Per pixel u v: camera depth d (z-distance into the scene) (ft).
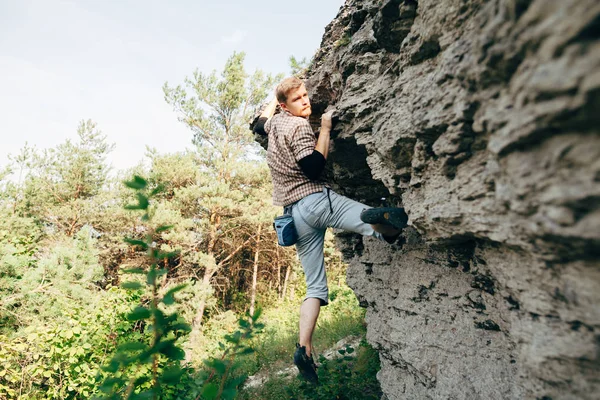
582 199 2.85
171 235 41.47
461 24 4.81
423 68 6.00
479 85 4.04
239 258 62.54
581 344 3.63
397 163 6.95
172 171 46.37
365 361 16.44
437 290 7.98
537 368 4.19
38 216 47.32
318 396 13.85
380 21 7.32
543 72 2.85
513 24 3.23
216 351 29.55
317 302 8.57
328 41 12.35
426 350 7.86
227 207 44.80
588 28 2.52
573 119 2.80
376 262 10.72
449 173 5.32
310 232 8.47
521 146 3.43
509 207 3.95
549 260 3.78
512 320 5.05
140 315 3.20
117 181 52.29
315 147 8.75
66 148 51.98
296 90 8.96
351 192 12.07
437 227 5.83
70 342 17.34
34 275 25.89
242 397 17.48
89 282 31.63
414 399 8.34
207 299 44.78
